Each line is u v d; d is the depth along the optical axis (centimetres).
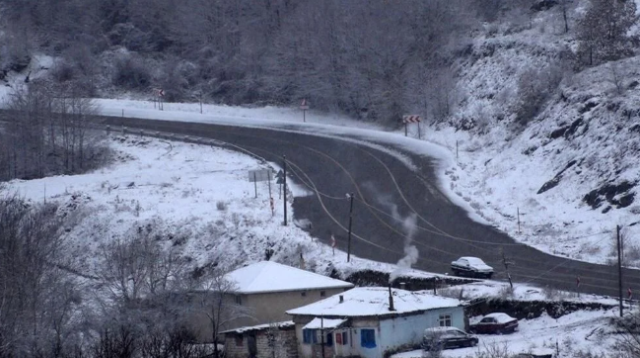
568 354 6138
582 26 13625
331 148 14688
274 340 7456
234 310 8162
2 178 14512
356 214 11550
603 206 10294
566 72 13475
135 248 9175
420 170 13038
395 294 7519
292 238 10494
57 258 8900
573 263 9012
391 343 6988
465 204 11550
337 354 7125
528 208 11019
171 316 7844
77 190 12962
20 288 7100
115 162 15175
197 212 11731
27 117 15300
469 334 7156
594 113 11906
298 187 12912
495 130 13750
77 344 6725
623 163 10688
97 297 7875
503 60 15212
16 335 6500
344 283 8588
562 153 11869
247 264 9800
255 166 14062
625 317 6675
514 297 7838
